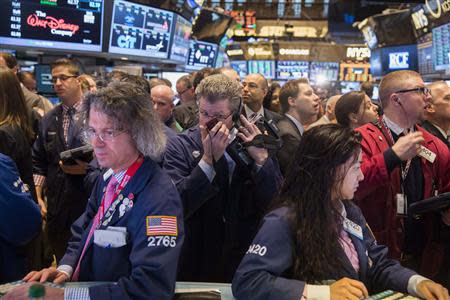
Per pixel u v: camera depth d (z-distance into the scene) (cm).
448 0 615
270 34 2150
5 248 181
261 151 188
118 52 579
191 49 966
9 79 243
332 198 134
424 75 750
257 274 124
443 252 212
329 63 1509
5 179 174
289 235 130
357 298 118
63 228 297
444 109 293
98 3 530
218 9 1049
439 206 192
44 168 313
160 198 128
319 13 2095
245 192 196
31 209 180
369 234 154
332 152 129
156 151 133
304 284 121
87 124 138
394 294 130
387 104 216
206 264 198
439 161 217
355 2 1930
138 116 131
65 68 299
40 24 495
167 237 125
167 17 650
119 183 136
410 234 211
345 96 288
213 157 181
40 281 136
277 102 509
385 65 890
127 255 131
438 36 673
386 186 204
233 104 183
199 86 187
